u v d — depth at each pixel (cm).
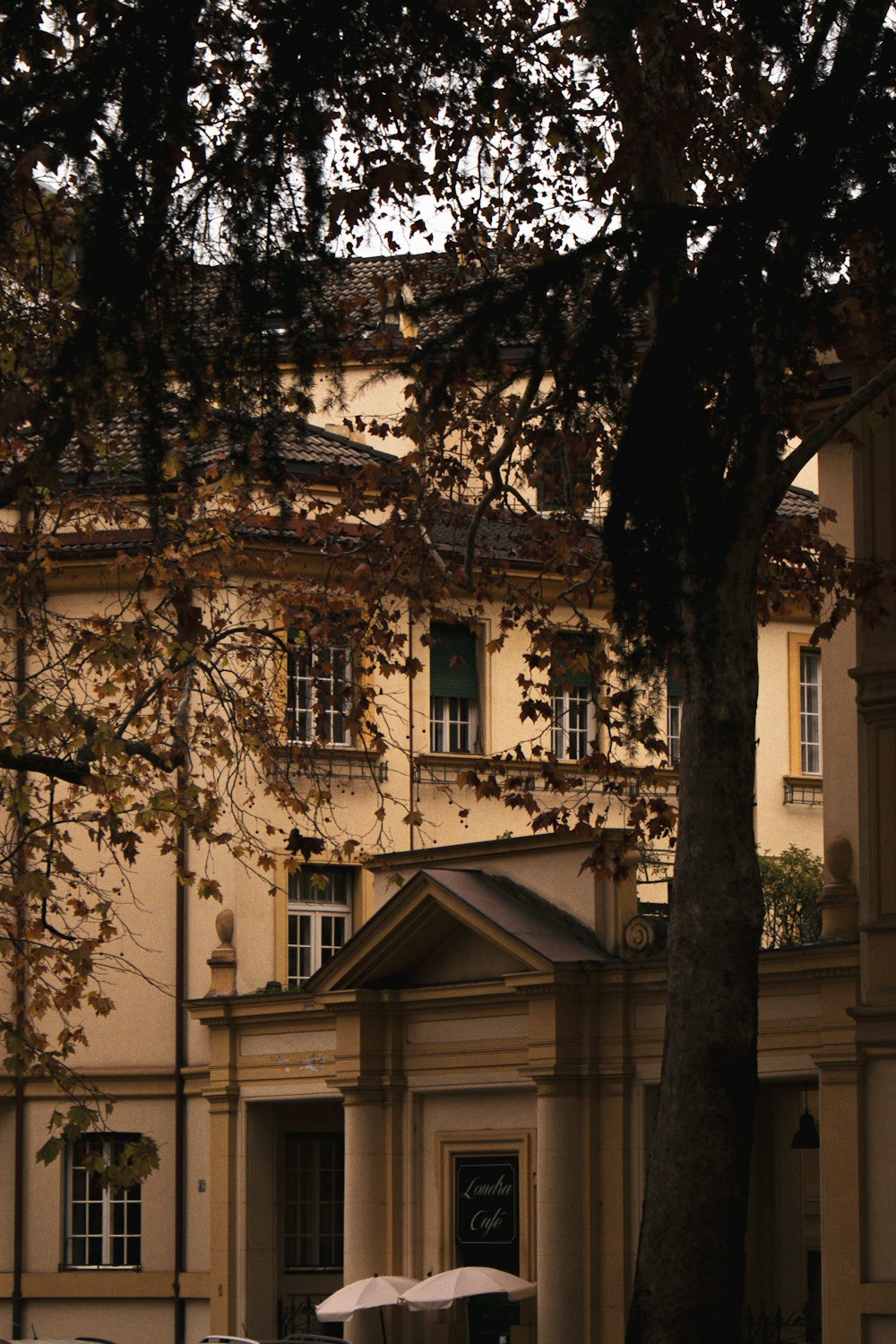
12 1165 4112
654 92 2275
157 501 1952
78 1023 4138
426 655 4372
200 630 2705
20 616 2755
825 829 3164
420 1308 3441
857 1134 3017
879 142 1953
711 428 2012
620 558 2005
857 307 2492
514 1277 3362
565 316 2036
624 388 2036
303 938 4175
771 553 2805
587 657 2786
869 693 3083
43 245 2156
